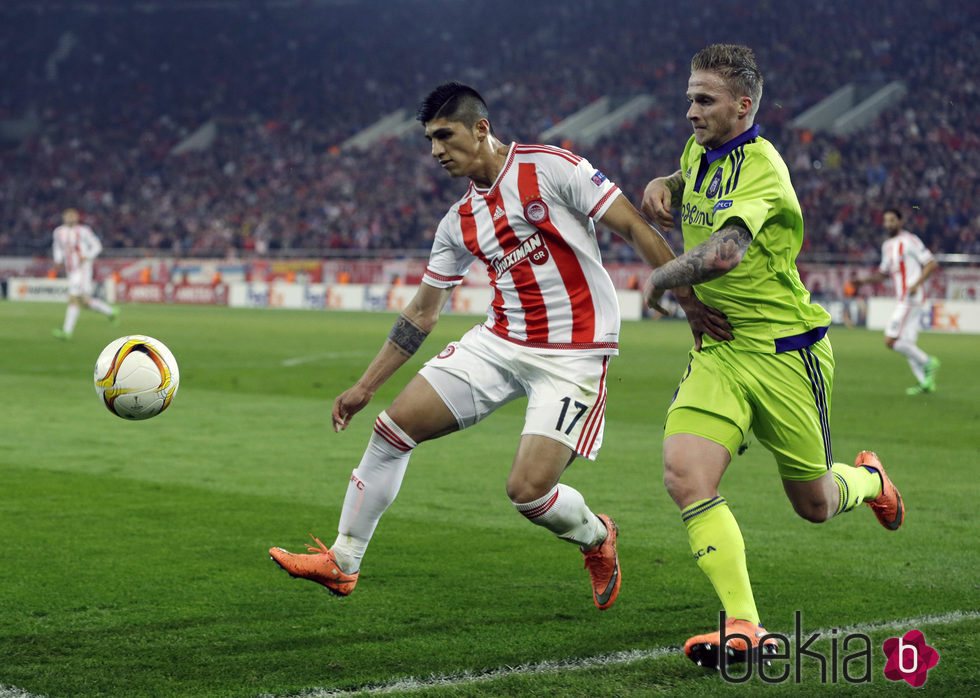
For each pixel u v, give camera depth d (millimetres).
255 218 87125
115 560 10578
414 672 7512
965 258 57688
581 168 8281
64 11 115875
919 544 11578
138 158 99188
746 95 7957
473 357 8789
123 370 9117
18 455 16609
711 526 7750
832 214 70625
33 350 35812
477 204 8586
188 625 8586
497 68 99875
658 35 95812
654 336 48219
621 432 19969
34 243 88625
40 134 104812
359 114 100500
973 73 81625
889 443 18875
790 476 8656
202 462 16250
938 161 74000
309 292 73500
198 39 112438
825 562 10797
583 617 8906
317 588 9703
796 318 8242
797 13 92250
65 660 7719
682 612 9055
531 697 7016
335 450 17562
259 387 26562
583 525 8758
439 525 12312
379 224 82312
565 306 8508
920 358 26625
